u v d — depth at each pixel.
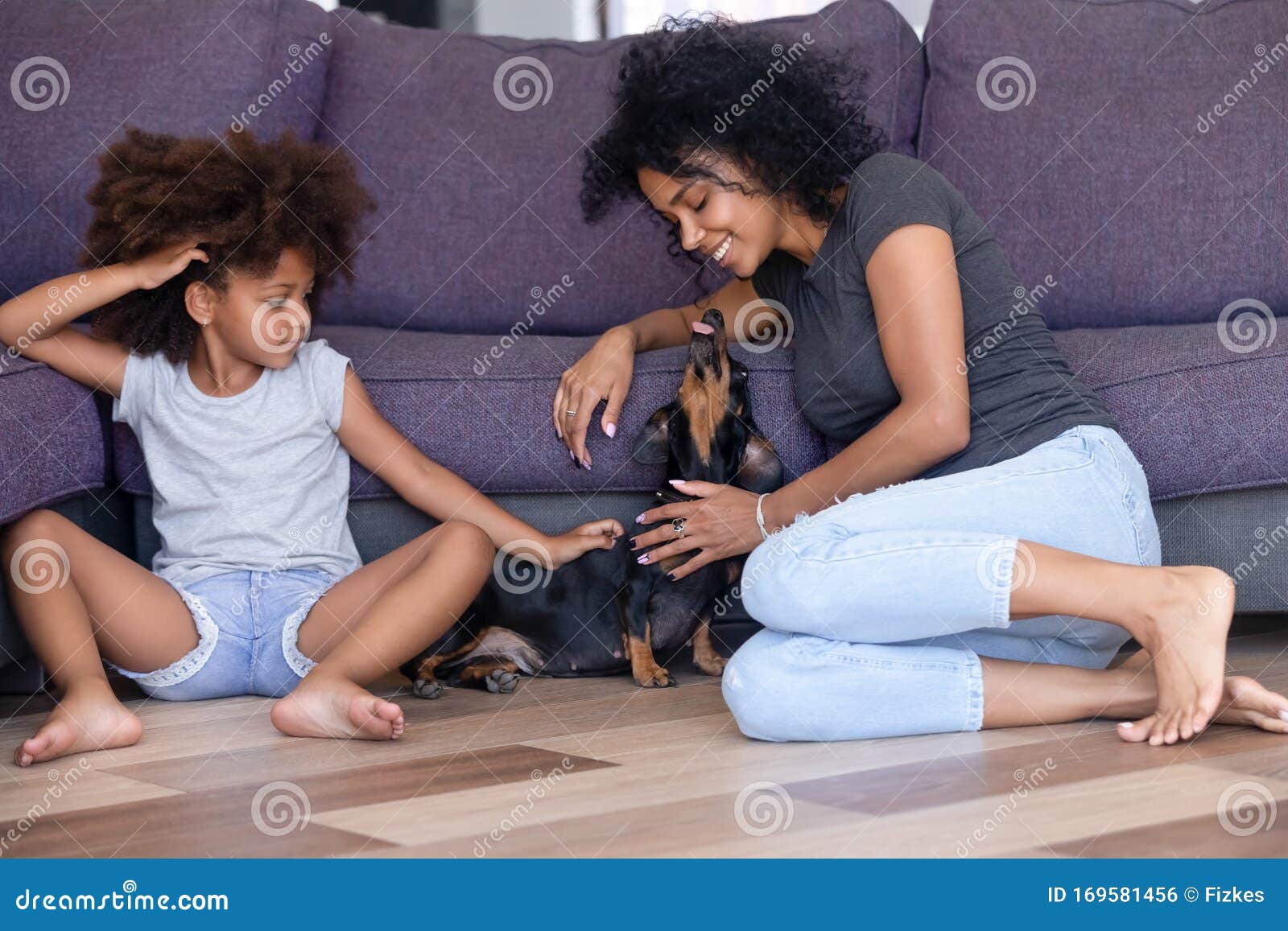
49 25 2.30
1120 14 2.34
